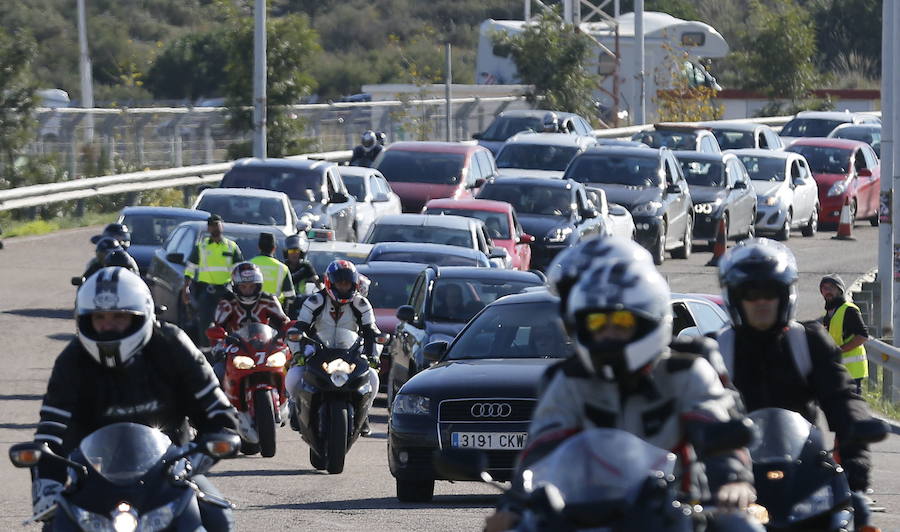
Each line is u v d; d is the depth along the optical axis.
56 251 90.38
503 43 166.38
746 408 19.73
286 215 76.56
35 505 18.55
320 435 40.34
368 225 89.00
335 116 137.25
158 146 120.19
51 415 19.20
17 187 105.75
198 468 19.03
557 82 163.88
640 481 14.13
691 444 14.80
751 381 19.73
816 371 19.59
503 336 38.09
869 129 136.50
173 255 65.62
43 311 72.00
